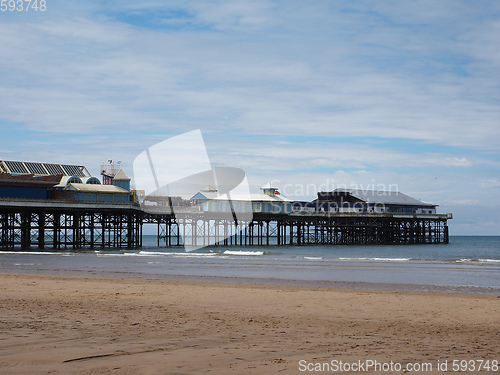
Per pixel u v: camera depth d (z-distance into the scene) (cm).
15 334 1205
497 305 1980
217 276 3369
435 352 1082
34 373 855
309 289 2558
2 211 6844
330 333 1323
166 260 4994
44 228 7019
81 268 3966
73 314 1566
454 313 1780
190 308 1800
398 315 1719
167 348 1072
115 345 1093
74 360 949
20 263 4475
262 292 2342
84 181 7688
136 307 1791
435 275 3525
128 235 7206
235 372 880
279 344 1142
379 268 4116
